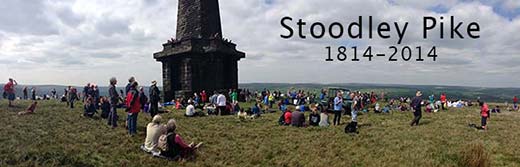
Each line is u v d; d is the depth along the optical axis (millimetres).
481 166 12328
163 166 11516
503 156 13883
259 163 12547
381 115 29312
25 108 26875
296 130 19609
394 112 32656
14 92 28391
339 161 12719
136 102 16156
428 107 35562
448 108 41844
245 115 24562
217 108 27359
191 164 11812
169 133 12602
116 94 18391
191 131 18453
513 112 41625
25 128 16984
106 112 21984
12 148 12266
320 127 20891
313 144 15570
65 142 14117
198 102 33375
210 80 37844
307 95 42594
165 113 26906
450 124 23281
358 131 19312
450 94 152250
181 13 39438
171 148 12398
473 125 22359
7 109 25672
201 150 13945
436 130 20000
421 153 13797
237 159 12883
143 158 12195
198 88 37406
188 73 37281
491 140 16969
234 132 18500
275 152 13992
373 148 14844
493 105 52312
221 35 40062
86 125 18625
